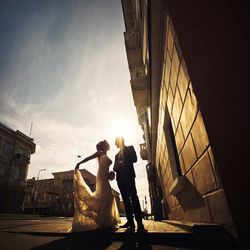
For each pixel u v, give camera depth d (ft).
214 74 5.71
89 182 122.31
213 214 5.75
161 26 8.63
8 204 82.07
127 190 9.05
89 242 6.66
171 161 13.09
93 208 8.58
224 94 5.43
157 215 22.95
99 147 10.71
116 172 9.79
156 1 7.65
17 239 7.59
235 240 4.36
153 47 10.13
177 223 8.95
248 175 4.58
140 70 31.71
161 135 16.19
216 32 6.13
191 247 5.23
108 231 7.46
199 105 5.51
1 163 82.89
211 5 6.51
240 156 4.77
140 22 25.17
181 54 6.46
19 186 89.76
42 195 133.08
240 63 5.58
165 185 19.63
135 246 5.78
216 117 5.27
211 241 5.00
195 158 6.86
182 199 10.66
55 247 5.85
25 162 96.12
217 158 4.91
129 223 8.83
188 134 7.32
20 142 95.55
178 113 8.48
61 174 152.05
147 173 31.27
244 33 5.83
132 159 9.57
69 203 119.24
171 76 8.71
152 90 13.96
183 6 6.83
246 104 5.16
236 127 5.03
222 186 4.70
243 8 6.07
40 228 12.27
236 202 4.46
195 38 6.29
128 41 31.40
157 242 6.32
